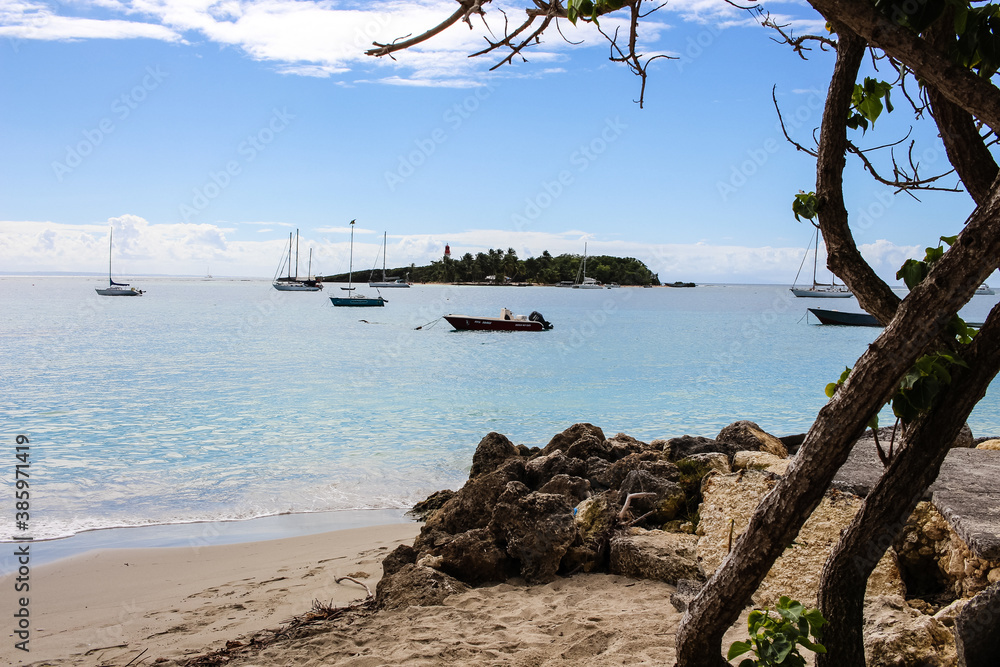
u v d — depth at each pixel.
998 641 3.04
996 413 21.56
